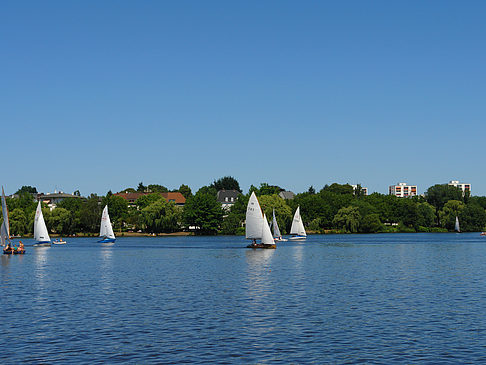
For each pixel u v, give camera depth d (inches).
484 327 1438.2
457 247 5344.5
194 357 1176.2
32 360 1160.2
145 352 1215.6
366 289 2182.6
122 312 1679.4
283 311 1681.8
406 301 1863.9
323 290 2158.0
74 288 2274.9
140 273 2901.1
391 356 1171.9
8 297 2018.9
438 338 1323.8
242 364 1125.7
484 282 2399.1
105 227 6530.5
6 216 4579.2
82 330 1428.4
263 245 5032.0
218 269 3093.0
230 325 1480.1
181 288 2245.3
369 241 6688.0
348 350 1222.3
